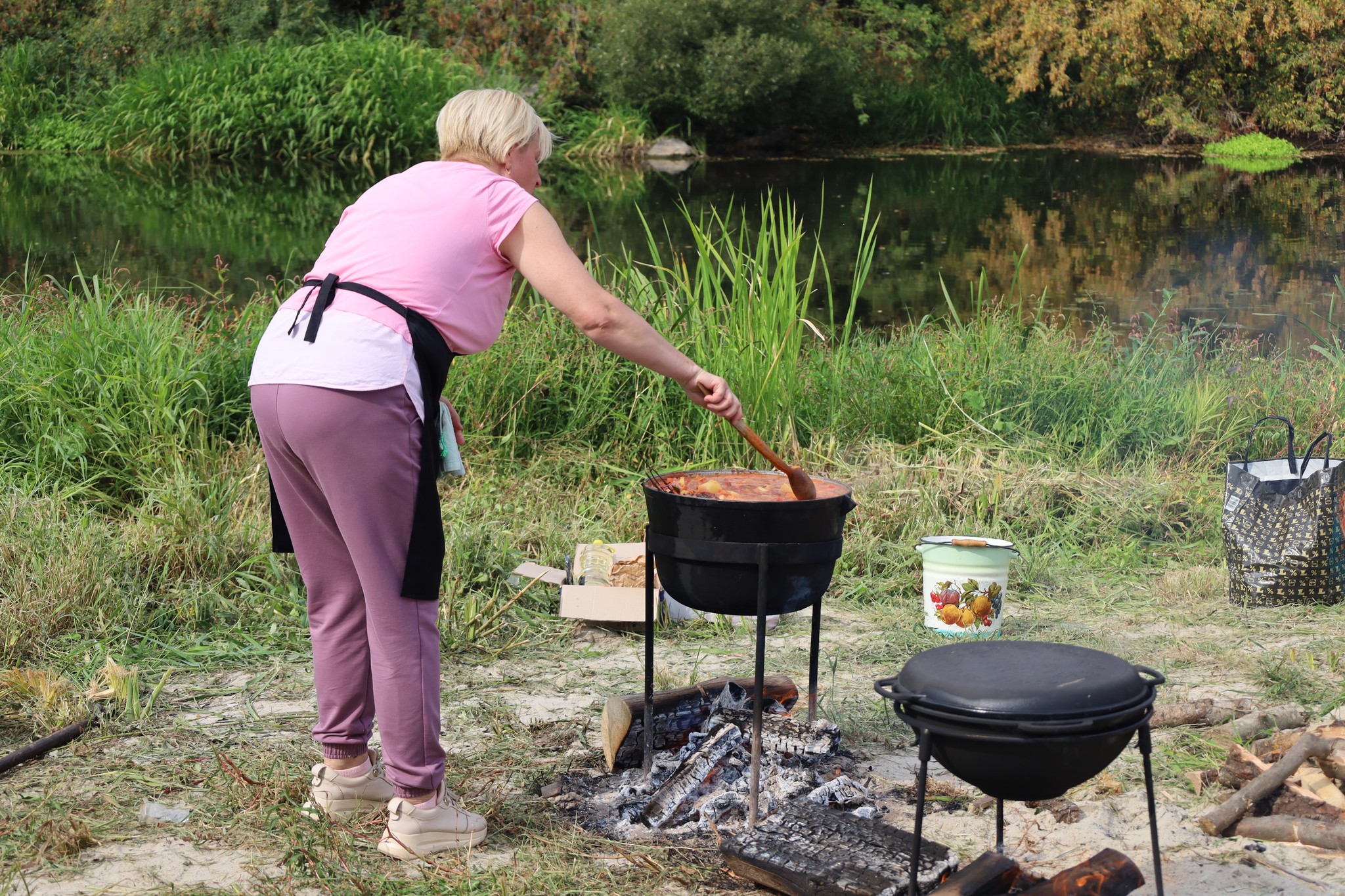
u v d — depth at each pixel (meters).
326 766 2.90
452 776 3.10
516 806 2.95
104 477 5.47
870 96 27.66
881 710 3.54
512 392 6.04
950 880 2.35
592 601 4.28
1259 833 2.74
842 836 2.61
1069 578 4.79
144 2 25.55
